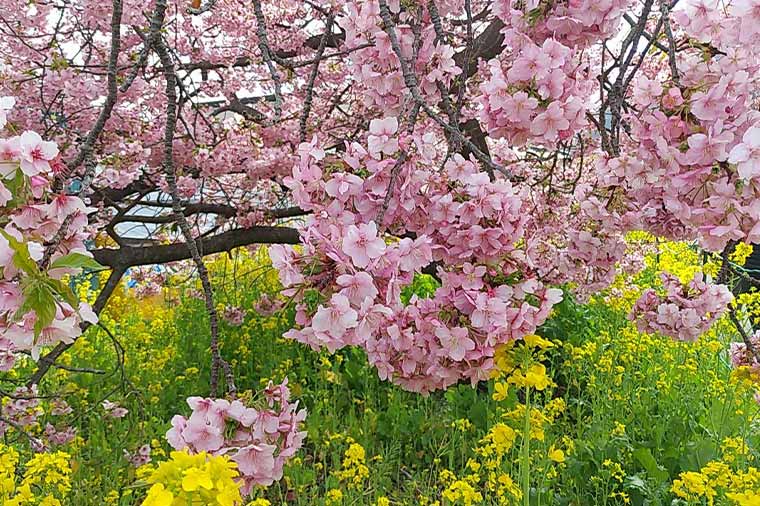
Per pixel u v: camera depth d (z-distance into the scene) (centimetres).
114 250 487
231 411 177
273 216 541
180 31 510
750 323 604
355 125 459
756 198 192
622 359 511
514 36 221
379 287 181
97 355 580
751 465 407
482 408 462
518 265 214
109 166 445
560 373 549
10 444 362
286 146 480
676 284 378
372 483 394
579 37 219
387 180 200
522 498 317
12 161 171
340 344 178
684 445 425
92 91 418
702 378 486
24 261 148
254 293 687
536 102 207
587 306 621
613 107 243
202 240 521
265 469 180
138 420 470
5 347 201
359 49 243
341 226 191
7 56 445
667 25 220
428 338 210
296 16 508
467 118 413
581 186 388
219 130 512
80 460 390
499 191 210
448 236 212
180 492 135
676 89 204
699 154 196
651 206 259
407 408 489
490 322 204
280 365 521
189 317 655
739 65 205
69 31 444
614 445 393
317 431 443
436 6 250
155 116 508
